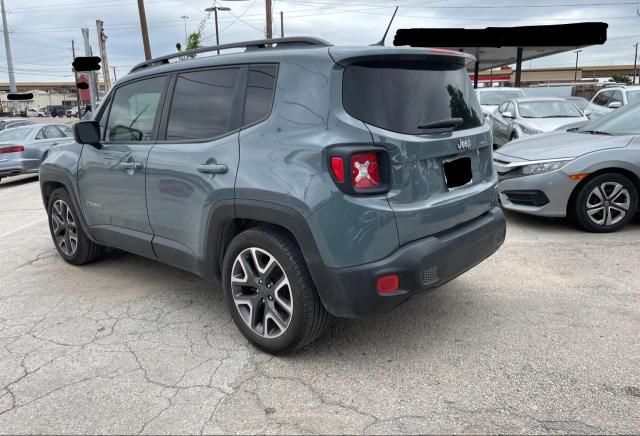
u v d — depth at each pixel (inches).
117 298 167.0
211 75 138.2
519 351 125.0
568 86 889.5
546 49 880.3
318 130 112.3
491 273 177.9
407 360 122.9
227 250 129.7
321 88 114.0
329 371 119.0
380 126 111.8
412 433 96.6
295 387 112.9
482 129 138.6
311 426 99.4
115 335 140.1
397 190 111.7
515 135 421.7
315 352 128.0
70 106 3575.3
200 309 156.9
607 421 98.0
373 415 102.3
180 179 137.9
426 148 116.5
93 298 167.5
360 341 133.1
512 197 230.5
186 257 143.3
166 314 153.6
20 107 2928.2
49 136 534.6
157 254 154.8
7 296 170.9
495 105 558.9
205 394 111.0
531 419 99.4
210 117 136.0
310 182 110.0
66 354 129.9
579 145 223.8
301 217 110.8
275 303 124.1
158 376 118.5
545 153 225.1
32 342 136.9
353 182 107.1
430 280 114.9
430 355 124.9
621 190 217.2
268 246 119.7
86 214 181.8
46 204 208.1
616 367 116.1
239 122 128.6
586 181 216.4
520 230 231.3
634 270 176.1
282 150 116.1
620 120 244.7
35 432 99.8
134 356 128.1
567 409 102.0
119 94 168.1
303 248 112.6
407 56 118.8
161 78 152.5
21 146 494.6
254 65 128.5
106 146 167.8
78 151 181.3
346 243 107.8
